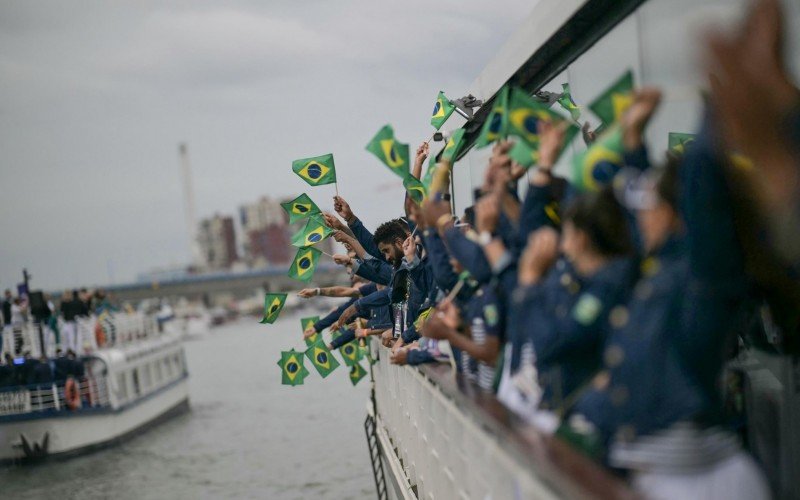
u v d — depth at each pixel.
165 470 20.52
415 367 6.25
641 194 2.74
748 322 3.35
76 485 19.72
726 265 2.46
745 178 2.41
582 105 4.98
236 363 51.94
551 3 4.91
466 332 4.46
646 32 3.99
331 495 17.00
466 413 4.18
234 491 17.98
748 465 2.54
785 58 2.31
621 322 2.63
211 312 147.38
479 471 3.82
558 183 3.59
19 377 22.53
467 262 4.07
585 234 2.87
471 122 7.43
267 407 29.78
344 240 8.17
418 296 6.43
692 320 2.46
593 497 2.15
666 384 2.47
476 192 7.45
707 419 2.49
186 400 30.34
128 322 27.72
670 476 2.46
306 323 9.40
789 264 2.54
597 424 2.71
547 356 2.97
